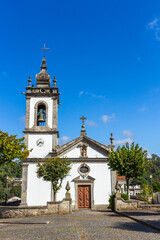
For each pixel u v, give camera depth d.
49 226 12.80
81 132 30.91
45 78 33.06
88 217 17.77
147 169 24.77
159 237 9.02
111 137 31.06
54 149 30.08
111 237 9.20
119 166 24.28
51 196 28.23
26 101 31.88
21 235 10.16
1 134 19.89
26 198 28.06
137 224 12.78
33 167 29.12
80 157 29.89
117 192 22.56
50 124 31.17
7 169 105.69
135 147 25.00
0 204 37.94
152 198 36.69
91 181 29.19
